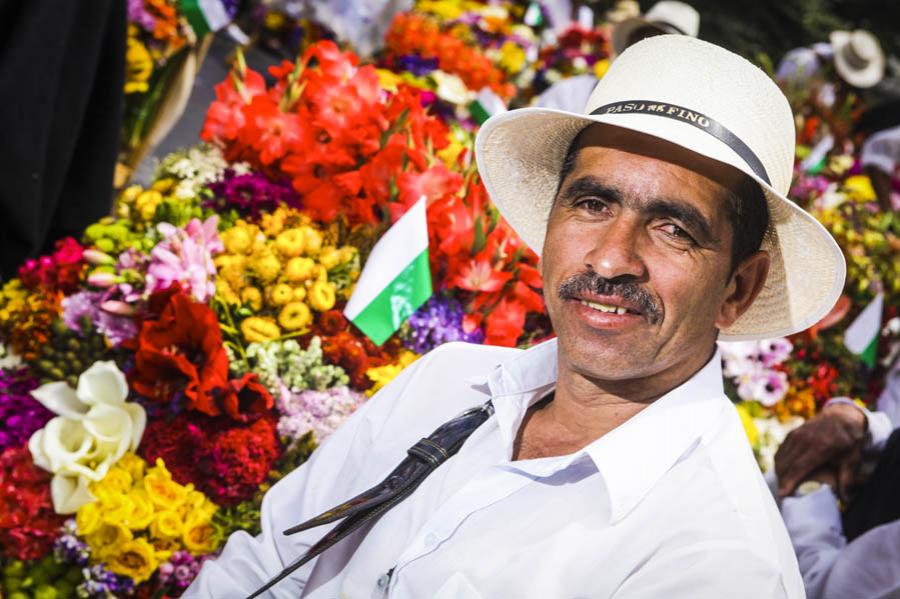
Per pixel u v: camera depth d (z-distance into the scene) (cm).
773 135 135
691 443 131
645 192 128
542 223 164
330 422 213
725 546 120
